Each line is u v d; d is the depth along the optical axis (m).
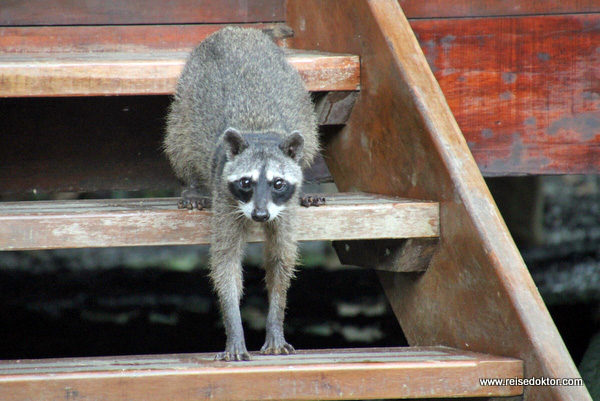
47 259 13.73
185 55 7.16
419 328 5.87
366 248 6.09
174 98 6.54
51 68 5.66
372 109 6.13
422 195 5.63
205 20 7.78
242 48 6.32
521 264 4.82
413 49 5.73
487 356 4.81
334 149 6.93
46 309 10.26
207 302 10.64
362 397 4.47
